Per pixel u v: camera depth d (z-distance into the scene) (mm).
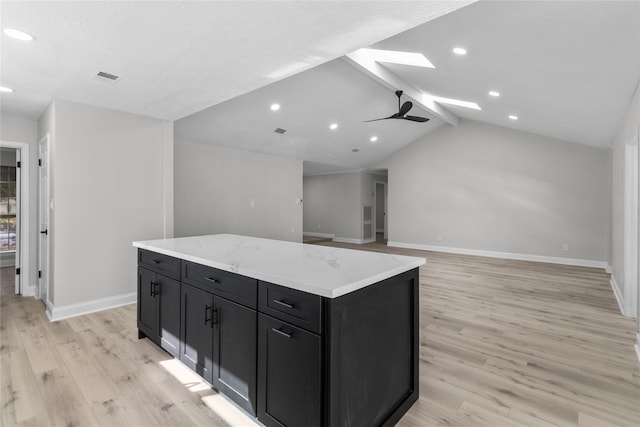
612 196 4789
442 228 7598
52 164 3127
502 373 2143
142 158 3639
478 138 7027
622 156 3680
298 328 1385
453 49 2908
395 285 1677
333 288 1257
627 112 3275
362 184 9359
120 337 2689
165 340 2301
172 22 1765
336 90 4883
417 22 1772
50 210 3215
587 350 2471
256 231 6891
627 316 3203
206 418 1696
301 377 1374
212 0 1556
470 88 4094
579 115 3885
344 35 1911
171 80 2643
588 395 1895
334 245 8695
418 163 7957
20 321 3037
